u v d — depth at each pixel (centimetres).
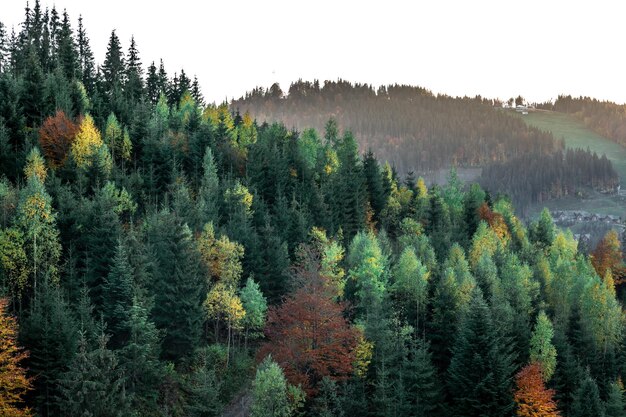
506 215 13075
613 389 6238
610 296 8031
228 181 8806
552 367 6331
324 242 7769
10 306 5188
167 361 5478
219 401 5022
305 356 5219
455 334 6203
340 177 10550
